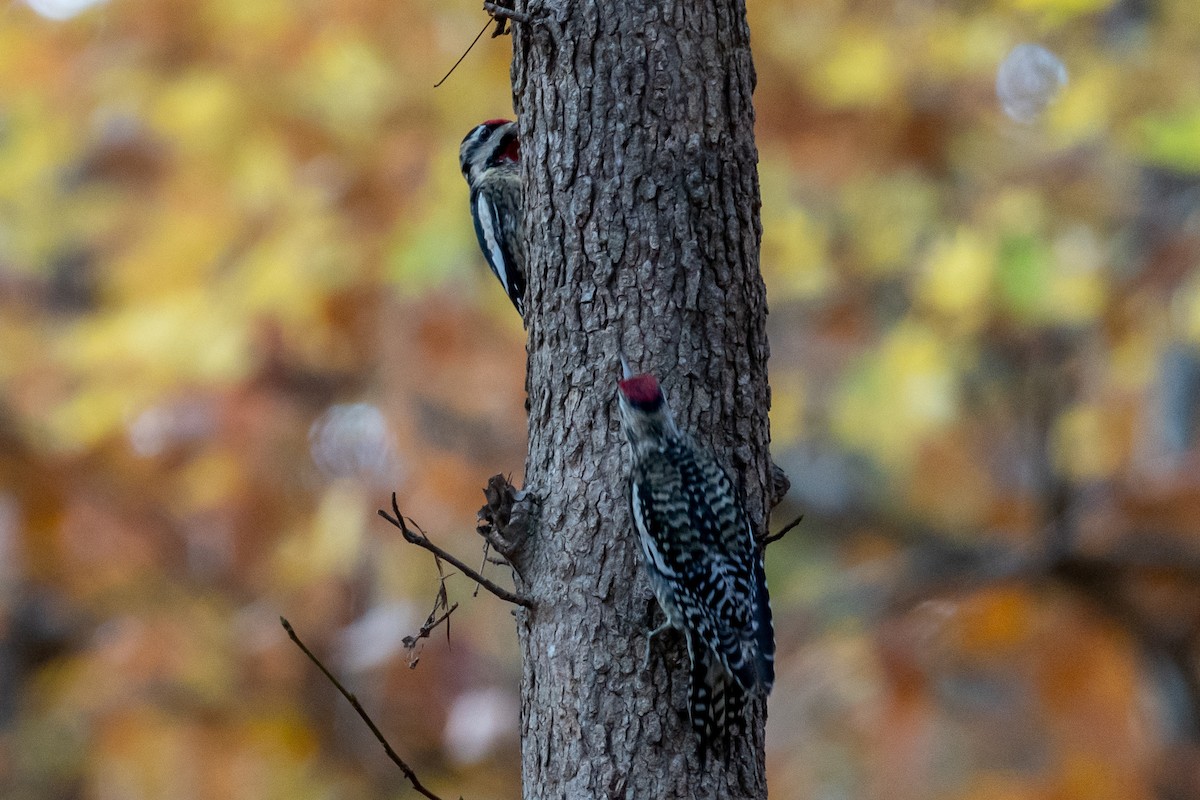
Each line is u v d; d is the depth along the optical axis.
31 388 14.25
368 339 14.16
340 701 14.30
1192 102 13.38
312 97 13.93
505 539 5.93
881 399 16.19
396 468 14.32
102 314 15.05
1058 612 13.99
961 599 14.14
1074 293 14.45
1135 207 14.55
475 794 14.54
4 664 15.98
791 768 15.62
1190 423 13.93
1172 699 13.91
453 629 14.44
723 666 5.66
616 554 5.84
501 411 14.56
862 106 14.40
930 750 15.65
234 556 14.65
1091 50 14.64
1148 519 13.36
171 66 13.83
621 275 5.99
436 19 13.94
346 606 14.69
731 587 5.73
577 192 6.05
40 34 13.86
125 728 13.88
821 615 16.00
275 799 14.23
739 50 6.23
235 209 14.01
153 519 14.38
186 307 13.74
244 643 14.15
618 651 5.77
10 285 16.41
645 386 5.80
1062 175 14.70
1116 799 13.54
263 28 13.75
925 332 15.67
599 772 5.70
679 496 5.73
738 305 6.08
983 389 17.19
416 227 13.77
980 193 15.06
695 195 6.02
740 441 6.04
